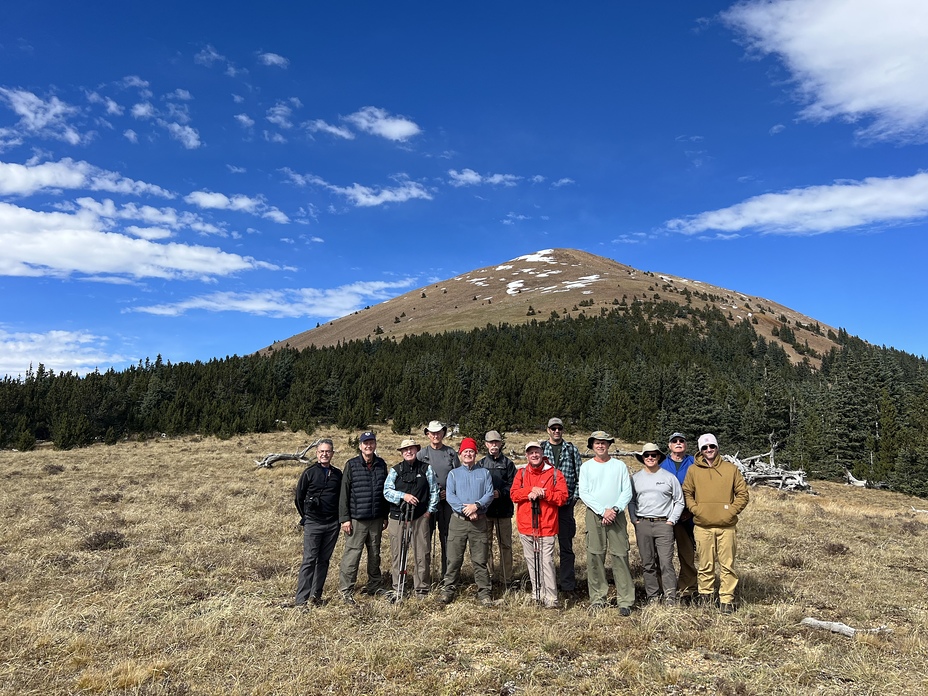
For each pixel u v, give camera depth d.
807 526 13.88
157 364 63.72
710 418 50.06
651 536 6.80
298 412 52.16
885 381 59.09
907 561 10.09
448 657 5.26
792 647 5.53
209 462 27.50
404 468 7.28
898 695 4.45
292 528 11.76
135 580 7.85
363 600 7.08
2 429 38.88
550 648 5.41
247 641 5.62
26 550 9.46
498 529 7.60
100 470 23.97
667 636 5.68
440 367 71.69
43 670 4.92
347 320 178.62
